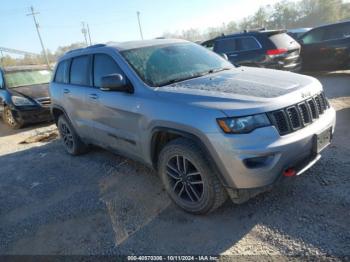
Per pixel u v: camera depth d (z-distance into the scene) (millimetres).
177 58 4078
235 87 3176
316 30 10492
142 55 3984
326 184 3443
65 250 3074
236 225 3025
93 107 4398
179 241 2939
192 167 3211
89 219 3527
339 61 10023
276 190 3475
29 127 9008
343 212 2949
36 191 4477
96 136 4676
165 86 3482
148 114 3340
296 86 3154
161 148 3582
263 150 2682
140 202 3727
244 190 2898
